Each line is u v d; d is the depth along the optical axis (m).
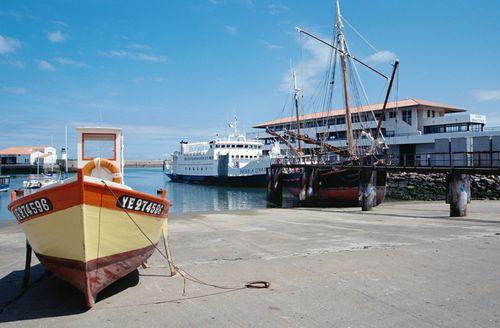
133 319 5.88
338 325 5.48
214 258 9.89
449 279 7.52
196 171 70.44
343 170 28.72
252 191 55.84
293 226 16.20
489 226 14.95
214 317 5.90
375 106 60.09
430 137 52.59
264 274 8.20
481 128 53.84
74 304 6.63
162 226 8.25
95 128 8.88
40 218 6.46
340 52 33.56
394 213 21.52
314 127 67.75
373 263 8.89
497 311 5.89
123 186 6.97
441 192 37.34
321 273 8.13
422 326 5.39
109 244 6.60
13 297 7.09
